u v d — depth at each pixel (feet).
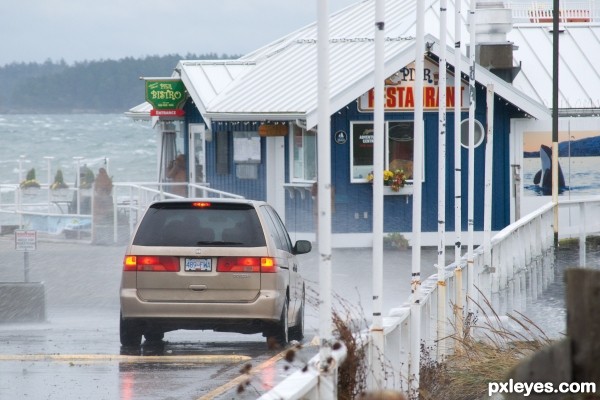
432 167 380.37
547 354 78.48
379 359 116.26
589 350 77.30
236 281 187.93
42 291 246.27
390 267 331.57
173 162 455.22
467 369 153.58
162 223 190.70
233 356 179.63
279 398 76.64
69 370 164.76
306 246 208.03
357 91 368.48
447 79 380.17
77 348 191.01
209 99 402.93
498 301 241.76
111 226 393.91
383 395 63.82
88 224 403.54
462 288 212.43
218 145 427.33
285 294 193.57
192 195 409.28
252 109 382.83
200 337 214.28
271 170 406.41
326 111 94.02
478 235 385.70
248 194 415.85
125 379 156.35
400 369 133.59
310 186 386.93
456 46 215.92
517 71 407.85
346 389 101.04
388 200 380.37
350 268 327.26
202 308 187.73
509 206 390.01
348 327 109.60
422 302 157.07
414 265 146.51
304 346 196.44
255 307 187.42
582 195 397.19
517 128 391.04
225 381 153.99
